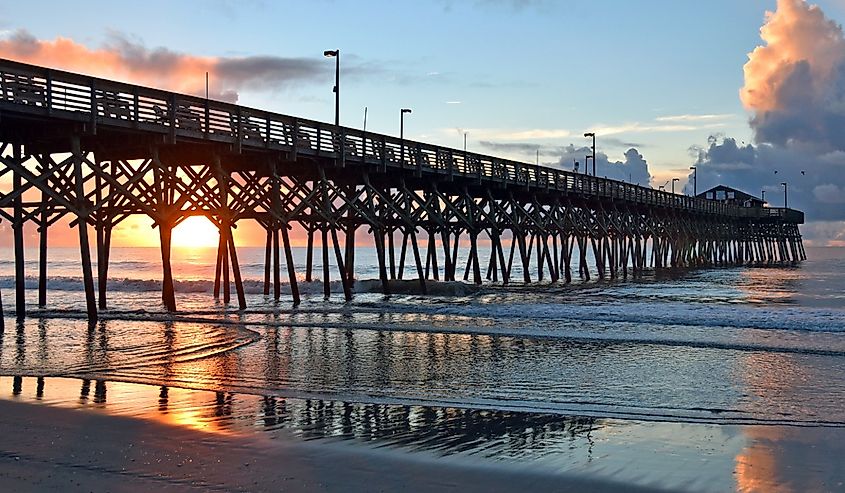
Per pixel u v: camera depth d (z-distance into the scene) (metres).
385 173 28.03
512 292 35.12
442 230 32.00
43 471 7.68
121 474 7.59
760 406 11.55
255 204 24.20
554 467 8.10
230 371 14.01
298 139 23.36
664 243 64.56
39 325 20.08
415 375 13.85
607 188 46.28
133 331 19.11
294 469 7.86
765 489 7.50
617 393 12.45
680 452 8.79
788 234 92.50
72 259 104.62
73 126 18.12
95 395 11.62
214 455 8.29
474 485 7.47
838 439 9.45
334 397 11.81
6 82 16.44
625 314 23.75
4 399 11.24
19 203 20.33
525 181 36.81
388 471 7.85
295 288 26.42
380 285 35.31
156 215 21.17
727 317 22.98
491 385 12.99
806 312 24.39
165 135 19.52
